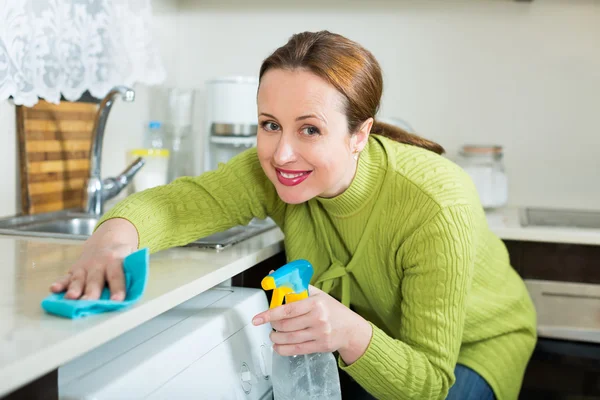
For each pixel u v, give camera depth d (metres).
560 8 2.13
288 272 0.96
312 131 1.01
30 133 1.64
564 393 1.74
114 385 0.77
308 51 1.00
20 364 0.63
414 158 1.20
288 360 1.04
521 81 2.17
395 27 2.22
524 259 1.78
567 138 2.17
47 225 1.54
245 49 2.34
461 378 1.28
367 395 1.37
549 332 1.78
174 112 2.14
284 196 1.07
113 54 1.64
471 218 1.14
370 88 1.06
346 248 1.30
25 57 1.32
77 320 0.77
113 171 2.04
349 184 1.17
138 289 0.84
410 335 1.12
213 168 2.00
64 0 1.44
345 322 1.00
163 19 2.26
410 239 1.14
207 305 1.12
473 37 2.18
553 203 2.20
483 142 2.21
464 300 1.12
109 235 1.02
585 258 1.74
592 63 2.13
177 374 0.89
